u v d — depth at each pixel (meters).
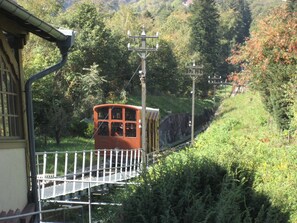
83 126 35.12
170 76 61.91
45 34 7.17
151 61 58.12
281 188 7.90
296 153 11.16
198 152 10.65
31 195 7.75
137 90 55.09
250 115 30.06
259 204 7.36
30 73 26.86
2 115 6.66
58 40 7.34
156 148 29.83
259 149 11.02
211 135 17.48
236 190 7.00
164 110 54.25
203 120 69.38
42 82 27.81
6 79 6.93
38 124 27.86
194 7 86.38
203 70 76.31
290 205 7.54
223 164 8.14
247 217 6.45
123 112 25.45
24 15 5.89
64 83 37.00
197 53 80.31
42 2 38.72
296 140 16.39
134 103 49.12
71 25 43.00
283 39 20.39
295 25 20.41
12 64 7.14
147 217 6.12
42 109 27.72
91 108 37.50
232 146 9.76
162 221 5.86
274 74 20.41
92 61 43.41
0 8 5.82
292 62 20.25
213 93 84.81
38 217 7.75
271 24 21.94
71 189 14.43
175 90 64.69
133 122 25.30
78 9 43.88
